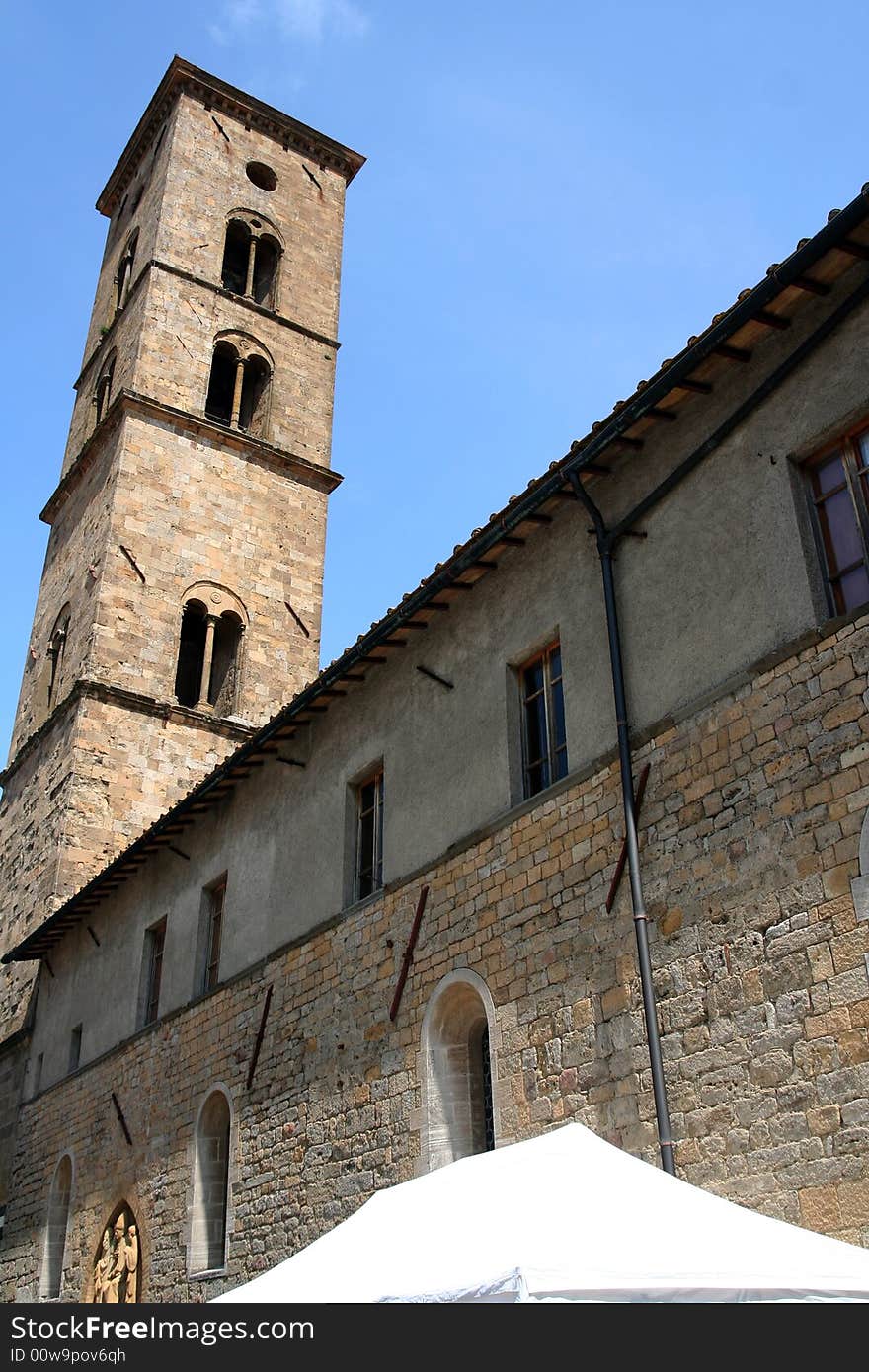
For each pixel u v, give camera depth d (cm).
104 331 4462
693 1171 1164
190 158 4462
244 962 2148
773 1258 768
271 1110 1909
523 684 1677
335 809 2002
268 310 4350
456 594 1808
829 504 1294
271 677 3706
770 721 1243
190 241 4288
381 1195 1033
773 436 1348
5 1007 3269
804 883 1152
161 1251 2125
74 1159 2578
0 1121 3036
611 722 1458
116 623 3484
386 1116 1630
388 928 1752
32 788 3484
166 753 3381
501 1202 893
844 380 1273
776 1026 1133
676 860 1300
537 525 1684
